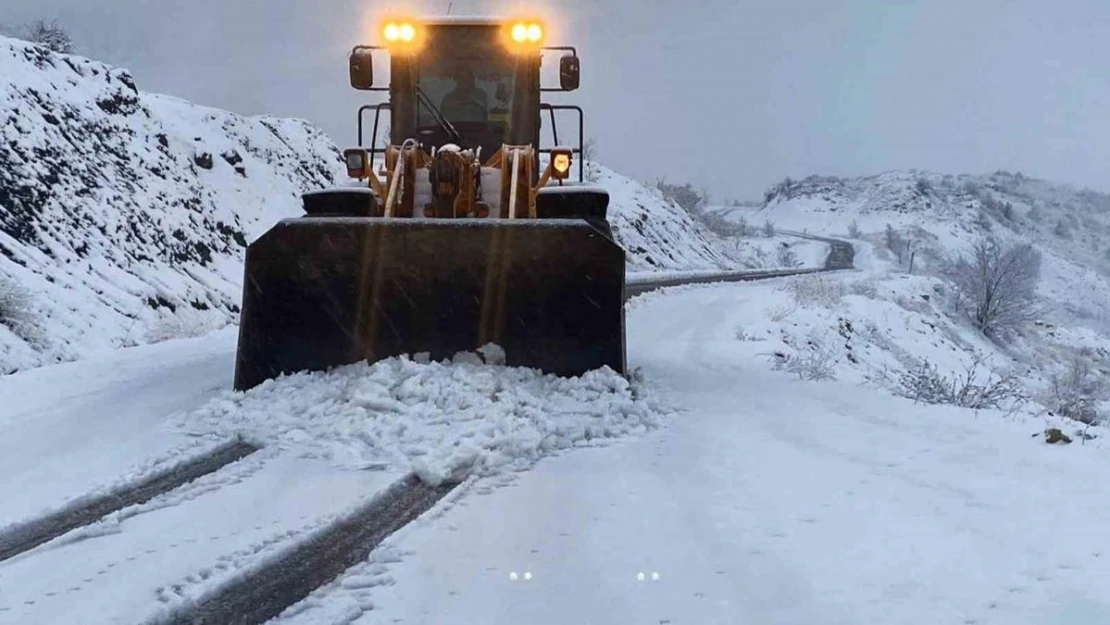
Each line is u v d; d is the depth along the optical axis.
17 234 16.50
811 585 3.67
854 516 4.52
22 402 7.43
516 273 6.80
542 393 6.50
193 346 11.08
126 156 22.08
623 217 44.38
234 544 4.12
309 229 6.81
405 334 6.84
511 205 7.72
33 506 4.69
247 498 4.76
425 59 9.48
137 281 18.02
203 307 19.42
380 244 6.80
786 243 96.88
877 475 5.27
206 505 4.65
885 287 35.97
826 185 172.62
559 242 6.77
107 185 20.27
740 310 19.03
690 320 16.09
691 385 8.43
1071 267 119.19
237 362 6.98
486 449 5.45
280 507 4.62
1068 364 36.06
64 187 18.83
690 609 3.45
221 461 5.49
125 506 4.71
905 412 7.26
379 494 4.84
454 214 7.87
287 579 3.77
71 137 20.55
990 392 10.35
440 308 6.82
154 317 16.98
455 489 4.92
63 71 22.53
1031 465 5.49
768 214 167.25
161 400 7.22
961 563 3.89
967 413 7.51
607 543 4.15
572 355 6.83
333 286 6.84
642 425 6.37
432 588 3.64
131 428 6.27
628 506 4.68
